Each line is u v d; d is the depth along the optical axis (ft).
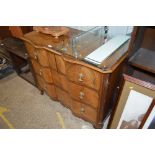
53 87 6.09
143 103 3.95
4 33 7.70
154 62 3.48
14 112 6.61
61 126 5.85
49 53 4.88
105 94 4.32
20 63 8.41
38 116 6.34
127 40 4.72
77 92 4.86
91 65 3.82
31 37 5.55
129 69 3.86
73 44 4.78
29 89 7.79
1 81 8.50
